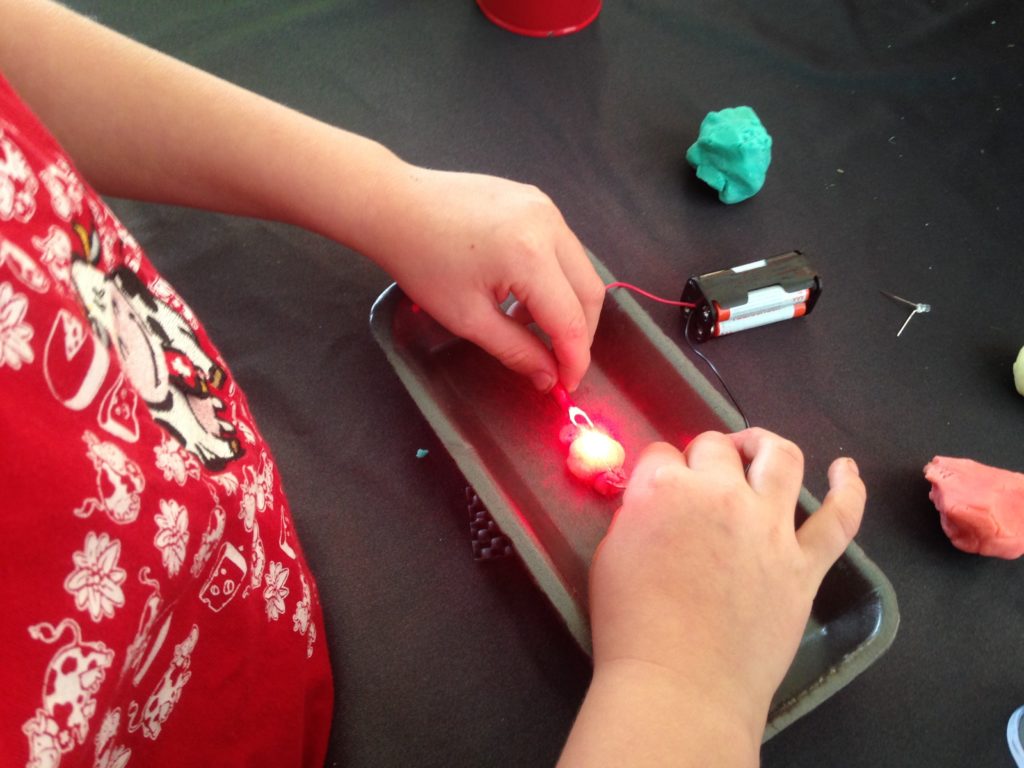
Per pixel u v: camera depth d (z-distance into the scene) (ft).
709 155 2.76
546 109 3.05
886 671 2.06
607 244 2.74
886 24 3.24
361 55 3.17
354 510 2.29
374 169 2.01
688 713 1.40
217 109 1.96
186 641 1.37
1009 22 3.20
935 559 2.20
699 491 1.63
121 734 1.24
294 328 2.57
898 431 2.40
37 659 1.03
